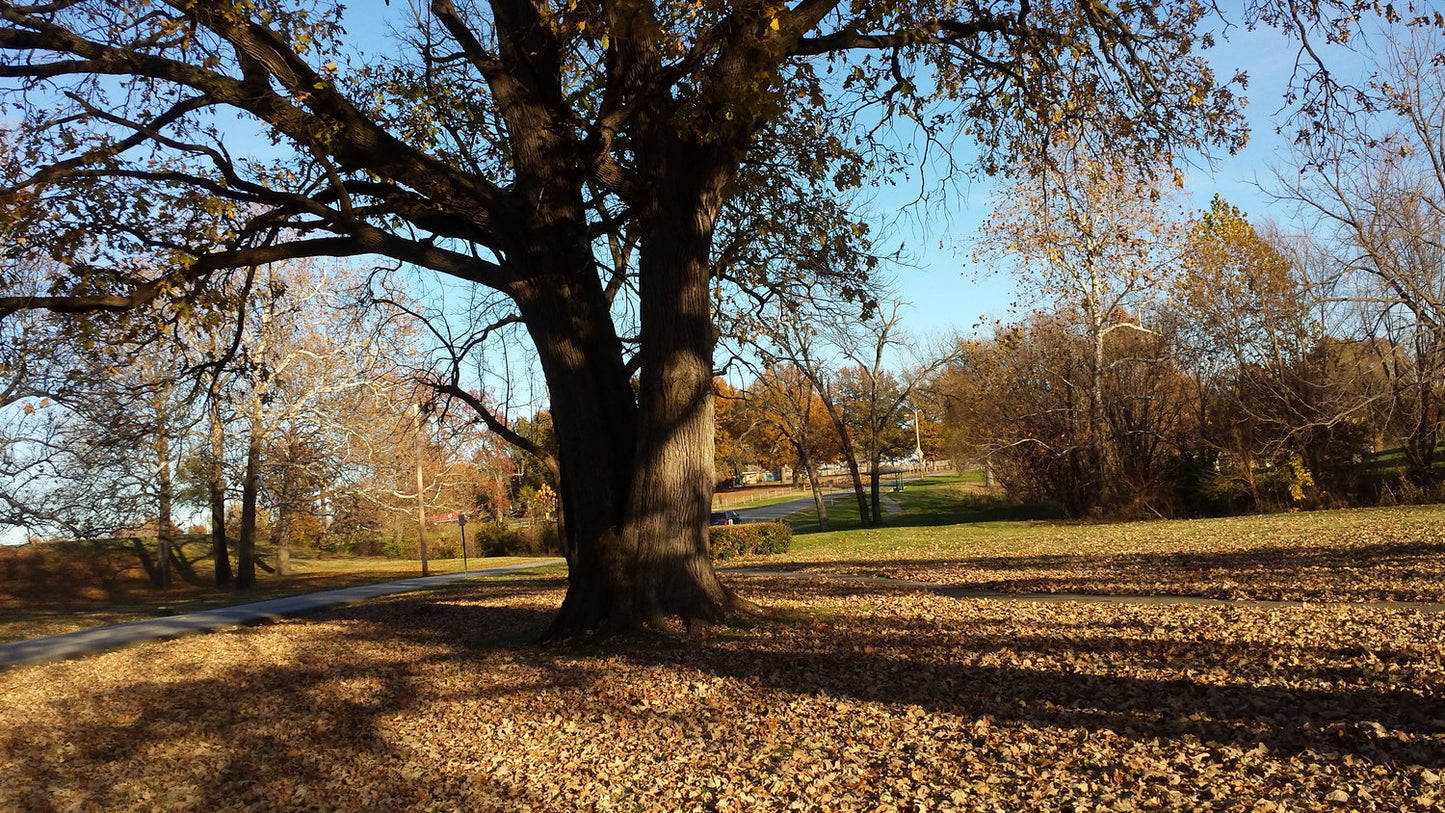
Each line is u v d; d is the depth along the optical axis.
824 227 14.27
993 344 40.56
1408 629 9.32
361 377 32.53
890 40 11.76
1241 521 28.22
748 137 11.15
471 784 7.18
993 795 5.67
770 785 6.32
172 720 10.38
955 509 49.59
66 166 10.06
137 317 11.62
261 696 11.29
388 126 12.98
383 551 53.00
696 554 11.63
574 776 7.07
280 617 21.39
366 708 10.04
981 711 7.46
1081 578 16.45
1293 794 5.17
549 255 11.57
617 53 10.78
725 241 14.64
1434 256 27.72
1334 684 7.31
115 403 22.52
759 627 11.59
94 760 8.94
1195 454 35.28
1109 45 12.36
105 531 30.19
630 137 12.14
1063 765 6.03
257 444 32.34
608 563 11.65
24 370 12.55
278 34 10.38
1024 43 12.42
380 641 15.07
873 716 7.63
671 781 6.70
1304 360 31.33
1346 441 31.30
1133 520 33.66
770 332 15.86
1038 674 8.50
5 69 9.84
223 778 8.10
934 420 73.06
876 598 15.02
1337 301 28.70
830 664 9.59
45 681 13.52
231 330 28.06
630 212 12.69
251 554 32.44
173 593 32.00
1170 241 32.09
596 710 8.73
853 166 13.90
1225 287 32.47
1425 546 16.55
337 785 7.58
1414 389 29.00
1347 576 13.76
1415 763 5.39
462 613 18.05
